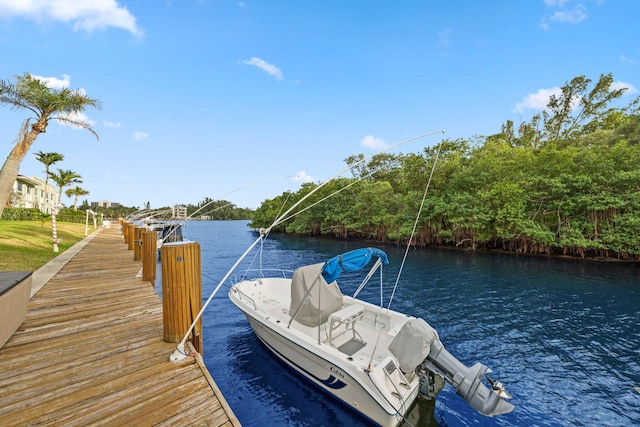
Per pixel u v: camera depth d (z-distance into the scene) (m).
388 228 33.97
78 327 4.76
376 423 4.46
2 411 2.75
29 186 42.34
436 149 30.27
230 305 10.59
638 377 6.04
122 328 4.74
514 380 5.96
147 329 4.71
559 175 22.69
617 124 34.09
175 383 3.30
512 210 22.55
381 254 5.51
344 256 4.91
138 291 6.94
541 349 7.29
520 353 7.09
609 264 19.31
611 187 20.98
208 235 50.81
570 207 21.59
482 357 6.91
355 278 15.46
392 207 35.00
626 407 5.11
